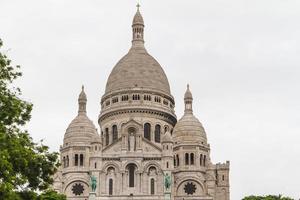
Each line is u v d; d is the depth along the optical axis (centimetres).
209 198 18862
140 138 19425
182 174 19875
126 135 19462
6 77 7956
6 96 7931
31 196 7856
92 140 19275
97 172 18962
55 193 8275
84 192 19838
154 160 19175
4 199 7225
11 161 7569
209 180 19738
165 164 18888
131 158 19188
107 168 19150
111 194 18962
